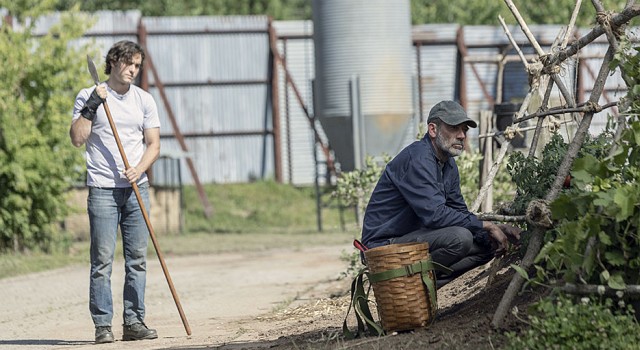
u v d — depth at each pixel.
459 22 73.50
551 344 10.02
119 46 15.41
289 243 39.97
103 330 15.14
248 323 16.41
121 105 15.50
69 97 37.03
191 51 59.00
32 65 36.41
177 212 49.06
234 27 59.22
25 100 36.75
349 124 41.94
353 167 42.06
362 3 41.72
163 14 80.44
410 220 12.84
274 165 59.81
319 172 60.00
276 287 22.86
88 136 15.19
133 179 15.10
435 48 59.16
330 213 56.47
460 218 12.46
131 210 15.43
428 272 12.02
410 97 42.31
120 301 21.36
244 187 58.44
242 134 59.53
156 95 58.62
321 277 24.50
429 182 12.52
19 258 34.56
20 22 38.28
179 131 55.72
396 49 41.94
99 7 78.50
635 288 10.37
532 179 12.93
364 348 11.38
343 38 41.97
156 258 34.47
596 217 10.40
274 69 59.41
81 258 34.53
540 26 56.88
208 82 59.00
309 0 87.25
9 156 35.53
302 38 60.09
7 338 16.48
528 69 13.15
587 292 10.54
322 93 42.59
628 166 10.85
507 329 11.05
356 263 21.11
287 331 14.55
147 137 15.72
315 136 50.59
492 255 12.95
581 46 12.23
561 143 13.23
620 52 11.26
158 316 18.50
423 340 11.35
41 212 36.53
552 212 10.86
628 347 9.71
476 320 11.81
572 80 14.73
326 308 17.08
